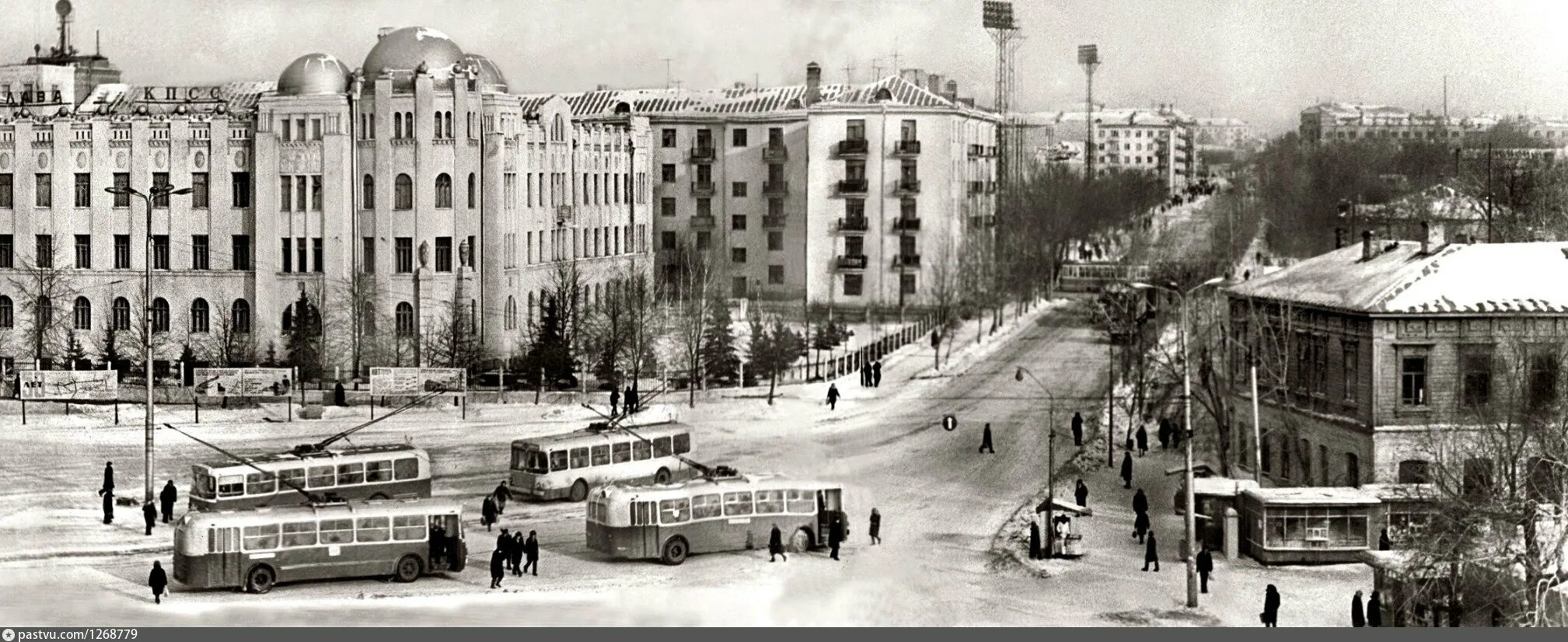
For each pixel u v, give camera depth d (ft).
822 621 238.89
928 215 527.40
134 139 457.68
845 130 524.52
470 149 447.42
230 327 449.89
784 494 273.54
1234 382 335.47
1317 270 323.98
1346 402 289.12
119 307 458.91
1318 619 228.02
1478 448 251.19
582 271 497.87
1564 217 620.08
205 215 456.45
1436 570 221.87
